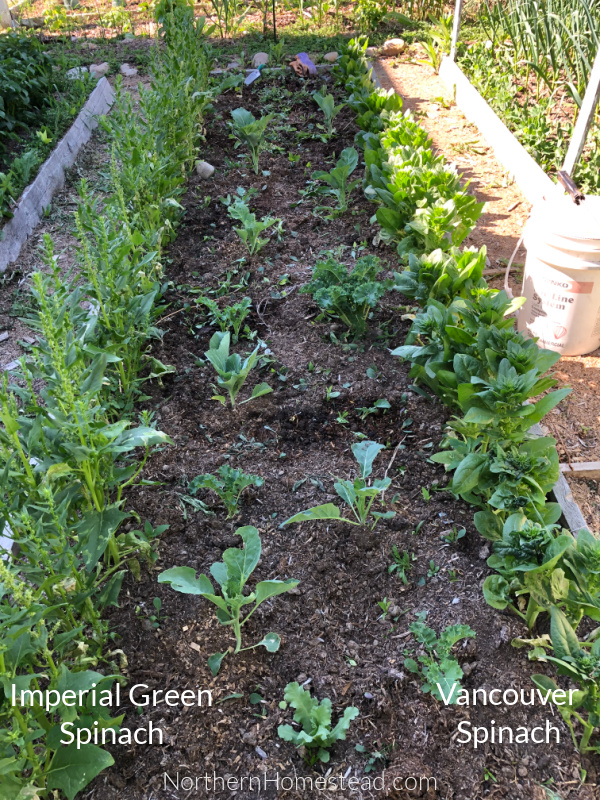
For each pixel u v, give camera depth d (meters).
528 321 3.89
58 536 2.21
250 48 8.89
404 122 5.56
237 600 2.43
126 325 3.40
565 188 3.61
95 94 7.29
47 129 6.12
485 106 6.55
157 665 2.47
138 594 2.71
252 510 3.05
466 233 4.49
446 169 4.91
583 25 6.18
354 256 4.74
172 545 2.90
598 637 2.37
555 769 2.20
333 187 5.54
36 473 2.35
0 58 6.99
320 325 4.18
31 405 2.50
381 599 2.69
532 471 2.64
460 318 3.35
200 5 10.58
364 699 2.36
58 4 11.05
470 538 2.90
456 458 2.91
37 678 2.38
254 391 3.53
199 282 4.60
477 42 8.09
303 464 3.27
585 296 3.62
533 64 6.30
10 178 5.32
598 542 2.37
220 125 6.86
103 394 3.29
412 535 2.92
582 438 3.44
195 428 3.48
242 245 4.95
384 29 9.60
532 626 2.55
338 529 2.95
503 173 5.93
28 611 1.85
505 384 2.71
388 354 3.94
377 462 3.27
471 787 2.15
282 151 6.28
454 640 2.45
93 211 3.53
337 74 7.55
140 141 4.59
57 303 2.53
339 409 3.58
